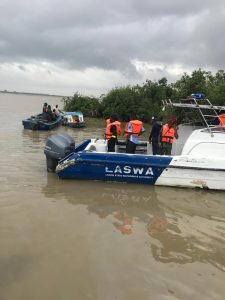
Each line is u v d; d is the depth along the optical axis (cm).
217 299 323
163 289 334
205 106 688
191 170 648
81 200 570
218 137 659
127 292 327
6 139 1206
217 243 440
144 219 506
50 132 1491
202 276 360
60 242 417
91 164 661
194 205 577
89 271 358
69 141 725
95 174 668
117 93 2586
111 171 662
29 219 481
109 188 639
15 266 362
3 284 330
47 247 403
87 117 2664
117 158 654
